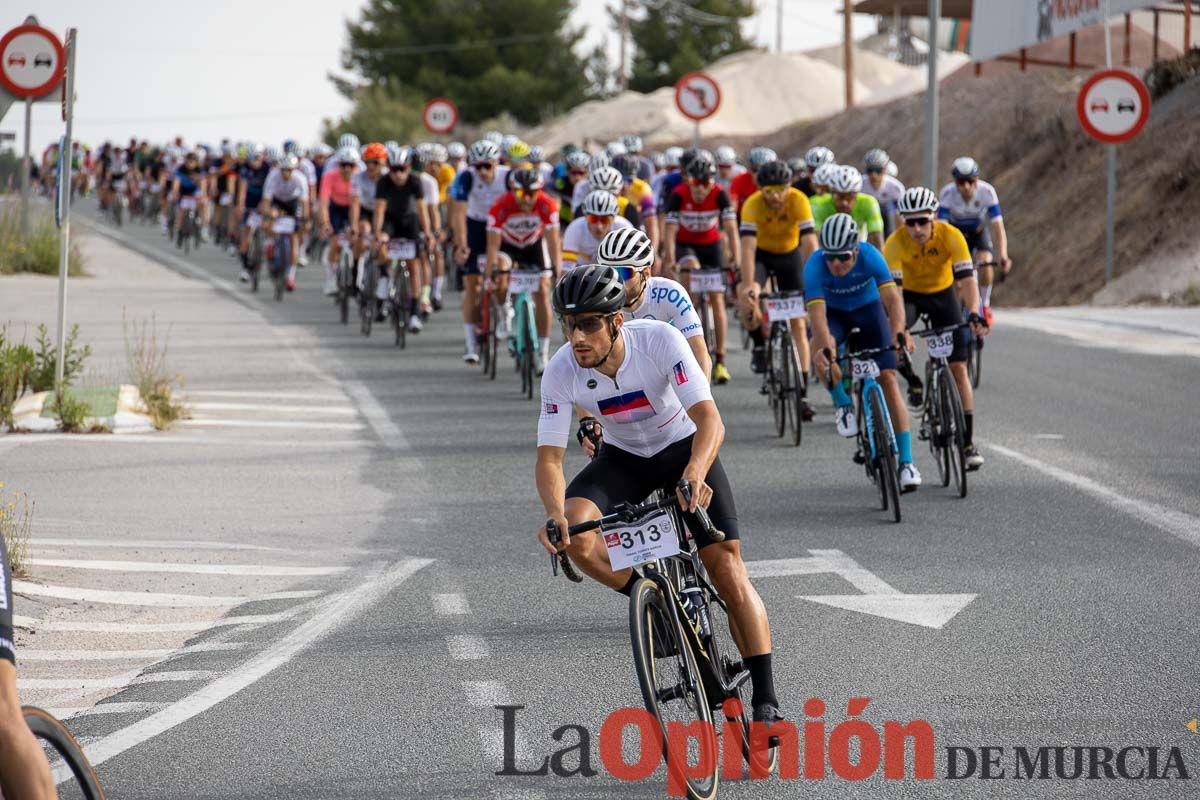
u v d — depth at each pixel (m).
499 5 188.75
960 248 25.58
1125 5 56.81
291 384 36.09
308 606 17.55
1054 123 79.62
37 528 21.20
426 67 185.75
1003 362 39.50
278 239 57.34
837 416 24.73
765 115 154.50
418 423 30.89
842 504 23.08
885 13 100.06
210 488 24.38
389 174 43.97
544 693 14.25
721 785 12.01
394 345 43.97
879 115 109.88
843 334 24.55
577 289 11.95
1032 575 18.55
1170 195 61.56
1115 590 17.77
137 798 11.74
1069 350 41.69
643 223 40.19
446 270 64.69
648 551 11.86
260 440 28.86
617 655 15.46
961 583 18.19
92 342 42.75
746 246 31.25
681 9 199.75
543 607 17.38
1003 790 11.72
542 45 188.88
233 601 17.88
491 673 14.89
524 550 20.27
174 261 76.38
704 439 12.16
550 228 35.44
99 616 17.20
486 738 13.01
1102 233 63.81
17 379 31.91
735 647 15.52
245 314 51.91
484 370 38.53
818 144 115.25
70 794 10.93
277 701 14.10
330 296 58.59
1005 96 93.75
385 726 13.35
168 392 31.62
